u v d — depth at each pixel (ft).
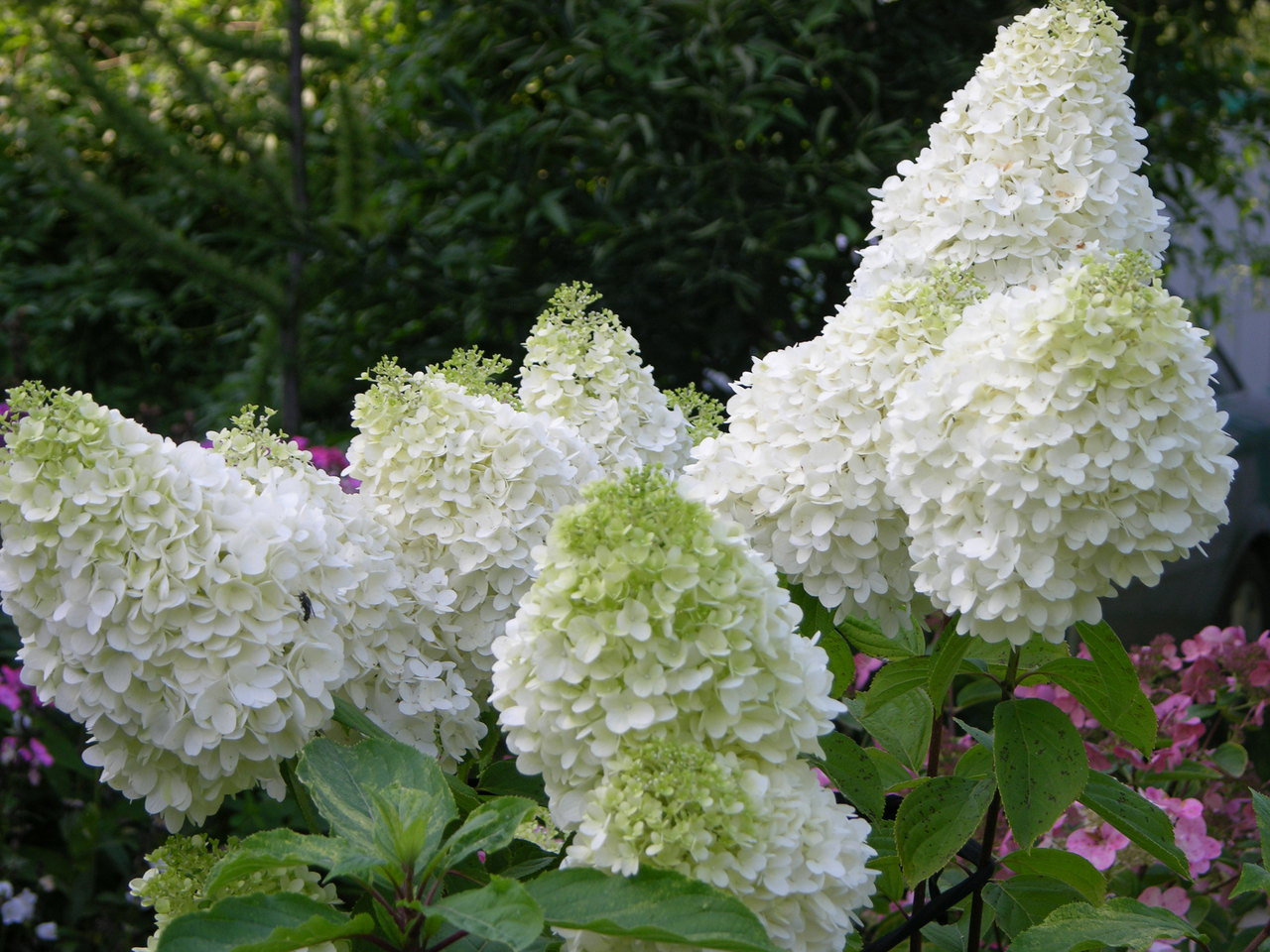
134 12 10.09
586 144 9.48
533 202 9.63
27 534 4.06
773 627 3.83
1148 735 4.51
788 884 3.73
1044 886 4.74
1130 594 10.79
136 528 4.05
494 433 4.54
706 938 3.56
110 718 4.13
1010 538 4.06
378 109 11.41
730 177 9.06
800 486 4.40
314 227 9.73
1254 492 11.39
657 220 9.05
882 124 9.30
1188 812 5.32
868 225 9.11
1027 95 4.65
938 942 4.87
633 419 4.98
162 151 9.76
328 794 3.95
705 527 3.83
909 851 4.37
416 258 9.73
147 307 14.23
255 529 4.14
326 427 11.56
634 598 3.78
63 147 9.64
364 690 4.39
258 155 10.17
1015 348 4.07
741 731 3.78
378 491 4.58
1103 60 4.66
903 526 4.40
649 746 3.73
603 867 3.72
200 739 4.07
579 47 9.16
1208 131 10.62
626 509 3.79
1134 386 4.03
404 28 11.84
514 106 10.65
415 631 4.47
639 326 9.65
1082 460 4.01
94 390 14.60
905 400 4.18
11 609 4.14
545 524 4.57
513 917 3.59
